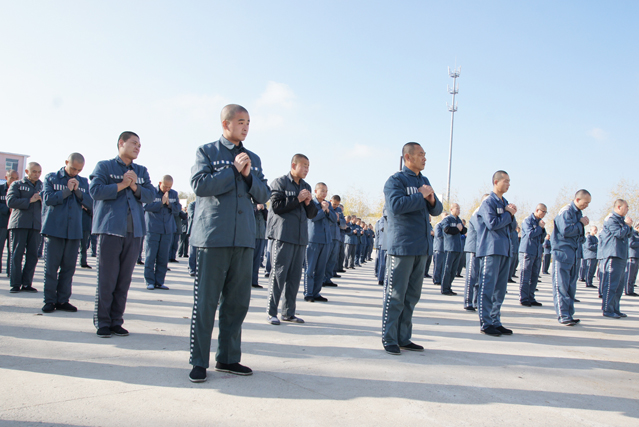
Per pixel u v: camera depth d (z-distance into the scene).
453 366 3.77
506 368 3.81
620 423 2.73
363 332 5.02
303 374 3.30
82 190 5.48
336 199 9.89
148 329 4.57
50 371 3.09
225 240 3.11
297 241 5.30
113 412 2.46
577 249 6.66
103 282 4.18
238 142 3.42
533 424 2.62
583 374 3.80
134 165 4.71
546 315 7.42
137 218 4.46
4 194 8.16
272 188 5.40
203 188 3.06
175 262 13.68
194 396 2.76
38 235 6.63
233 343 3.28
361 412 2.64
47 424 2.27
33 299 5.97
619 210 7.65
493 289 5.46
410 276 4.29
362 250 21.39
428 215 4.38
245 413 2.53
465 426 2.52
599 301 10.42
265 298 7.30
